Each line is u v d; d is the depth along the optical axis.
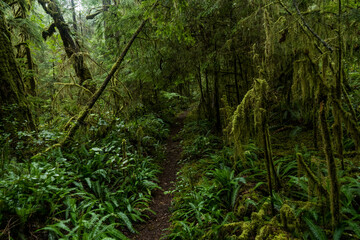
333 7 3.49
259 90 2.26
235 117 2.38
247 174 3.84
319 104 2.02
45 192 3.14
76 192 3.84
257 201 2.97
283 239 2.05
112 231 2.91
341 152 2.20
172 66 6.81
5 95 4.61
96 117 6.54
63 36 8.52
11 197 2.87
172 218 3.55
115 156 4.67
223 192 3.49
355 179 2.61
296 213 2.31
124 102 7.45
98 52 10.41
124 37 7.10
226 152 4.92
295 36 3.31
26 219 2.75
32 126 5.08
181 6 4.42
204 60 6.18
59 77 8.27
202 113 8.99
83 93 7.32
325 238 2.01
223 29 5.57
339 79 2.30
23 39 8.12
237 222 2.64
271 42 3.27
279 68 5.22
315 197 2.53
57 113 7.34
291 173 3.41
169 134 9.28
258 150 4.40
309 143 4.41
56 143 5.26
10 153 3.90
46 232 2.85
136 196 4.32
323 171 3.12
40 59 10.84
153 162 6.22
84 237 2.64
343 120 2.10
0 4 5.04
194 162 5.59
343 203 2.29
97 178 4.41
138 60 7.30
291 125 5.49
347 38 3.30
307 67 2.13
